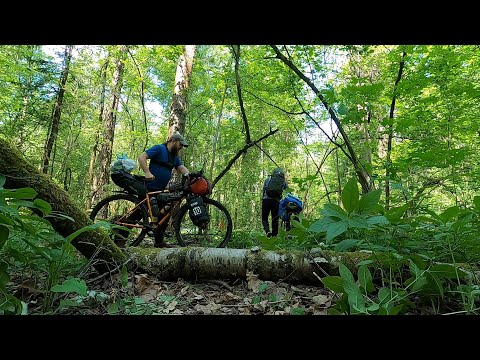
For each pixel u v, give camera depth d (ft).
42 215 7.25
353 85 13.14
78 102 34.40
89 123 39.60
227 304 7.54
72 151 39.47
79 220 7.79
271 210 22.30
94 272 8.80
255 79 22.24
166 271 9.05
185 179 14.96
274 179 21.88
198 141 43.04
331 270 8.41
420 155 13.96
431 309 6.63
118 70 39.83
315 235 9.41
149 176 14.60
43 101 29.40
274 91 21.06
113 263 8.42
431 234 8.09
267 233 21.09
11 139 27.32
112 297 7.12
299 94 21.26
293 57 18.76
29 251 6.98
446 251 7.59
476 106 18.20
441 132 17.71
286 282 8.79
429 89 21.93
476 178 14.06
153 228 14.48
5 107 28.37
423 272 5.66
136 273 9.10
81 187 44.27
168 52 28.55
